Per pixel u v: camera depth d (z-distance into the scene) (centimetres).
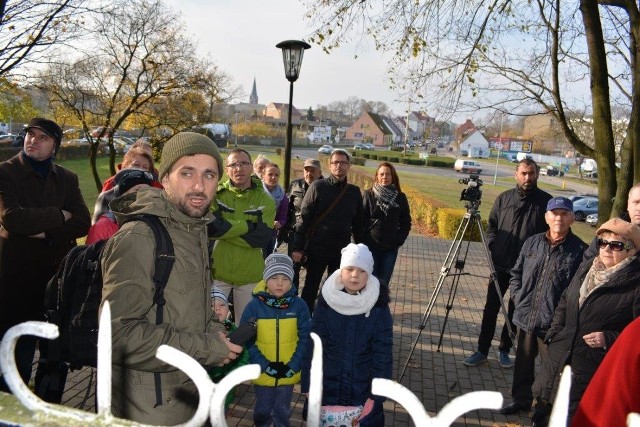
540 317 385
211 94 1380
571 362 309
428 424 111
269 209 413
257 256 417
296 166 3566
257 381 328
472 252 1191
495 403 108
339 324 301
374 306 304
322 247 527
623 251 295
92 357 210
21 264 327
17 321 331
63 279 236
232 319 455
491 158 8100
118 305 166
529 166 463
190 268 183
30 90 1075
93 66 1233
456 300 759
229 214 402
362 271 295
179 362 124
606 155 717
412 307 711
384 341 304
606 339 292
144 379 178
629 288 294
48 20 793
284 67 848
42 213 322
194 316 184
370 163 5919
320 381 126
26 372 327
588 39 719
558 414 107
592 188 4372
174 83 1292
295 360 330
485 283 883
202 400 122
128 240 171
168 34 1269
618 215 661
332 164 528
